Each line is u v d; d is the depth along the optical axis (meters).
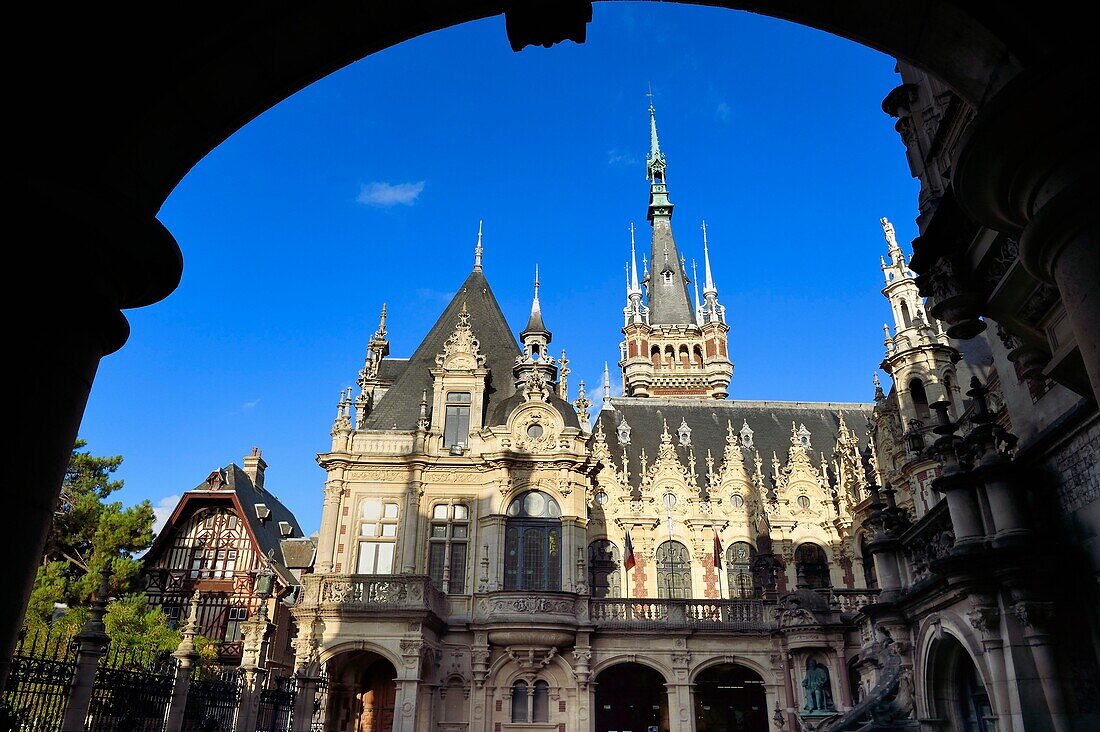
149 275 5.09
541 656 32.84
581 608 34.34
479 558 34.75
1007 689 10.18
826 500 44.16
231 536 45.59
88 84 4.69
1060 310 7.58
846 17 5.93
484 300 44.22
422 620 30.44
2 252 4.10
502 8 5.93
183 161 5.50
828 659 30.05
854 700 28.83
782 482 44.62
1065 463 10.07
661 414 51.28
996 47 5.49
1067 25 4.99
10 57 4.34
